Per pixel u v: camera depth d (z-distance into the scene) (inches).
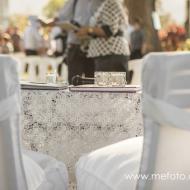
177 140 48.8
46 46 315.6
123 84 86.5
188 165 49.8
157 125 48.3
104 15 138.3
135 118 78.5
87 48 148.1
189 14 433.7
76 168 68.2
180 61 45.0
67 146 80.5
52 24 150.9
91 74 151.3
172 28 370.6
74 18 149.7
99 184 61.1
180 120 46.7
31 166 63.9
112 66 139.6
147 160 50.3
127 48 142.1
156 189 51.5
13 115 51.8
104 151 65.4
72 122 80.0
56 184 66.9
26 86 80.0
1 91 50.1
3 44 354.0
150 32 349.7
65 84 88.1
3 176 54.0
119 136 79.2
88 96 79.3
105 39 138.9
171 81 45.8
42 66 313.7
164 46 363.9
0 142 52.6
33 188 60.2
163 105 46.5
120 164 60.6
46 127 80.6
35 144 81.0
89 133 79.8
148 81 47.0
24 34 317.1
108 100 78.9
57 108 80.0
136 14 346.3
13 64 50.0
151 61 46.3
